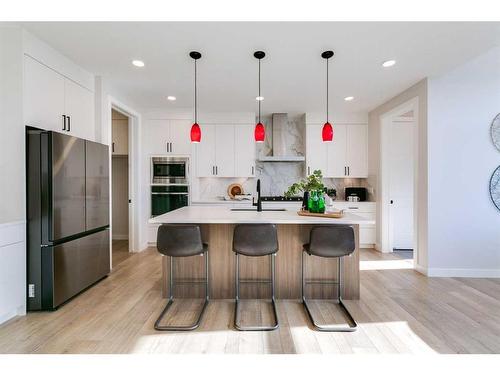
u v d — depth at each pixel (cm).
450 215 330
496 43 253
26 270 236
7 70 230
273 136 509
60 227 245
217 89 378
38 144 236
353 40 247
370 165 493
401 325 220
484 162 328
